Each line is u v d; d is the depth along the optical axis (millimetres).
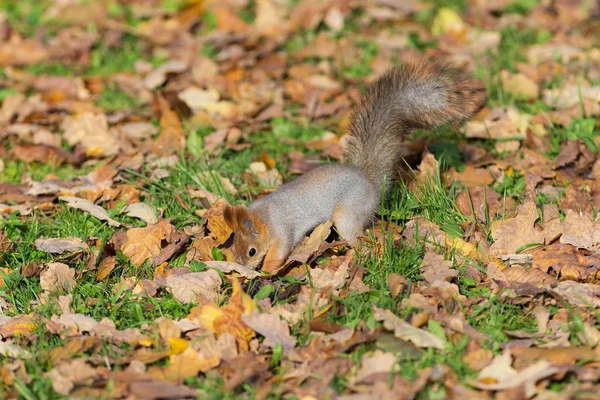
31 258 9781
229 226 9500
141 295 8734
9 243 9992
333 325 7844
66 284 9047
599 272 8766
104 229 10273
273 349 7574
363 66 15750
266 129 13484
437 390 6934
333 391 6918
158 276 9148
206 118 13828
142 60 16828
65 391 7137
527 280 8602
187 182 11508
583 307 8047
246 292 8727
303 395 6996
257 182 11555
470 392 6816
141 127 13617
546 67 14922
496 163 11508
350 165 10023
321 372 7227
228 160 12352
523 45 16219
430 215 9992
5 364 7527
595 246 9242
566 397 6578
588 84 13867
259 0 18938
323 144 12641
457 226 9625
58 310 8531
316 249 9367
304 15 17922
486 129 12297
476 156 11844
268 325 7852
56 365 7570
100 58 17031
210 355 7602
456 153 11742
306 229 9719
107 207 11094
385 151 10336
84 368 7383
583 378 6891
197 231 10102
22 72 16562
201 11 18953
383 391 6852
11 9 20062
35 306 8734
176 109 13938
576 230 9469
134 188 11258
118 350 7809
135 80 15719
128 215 10594
